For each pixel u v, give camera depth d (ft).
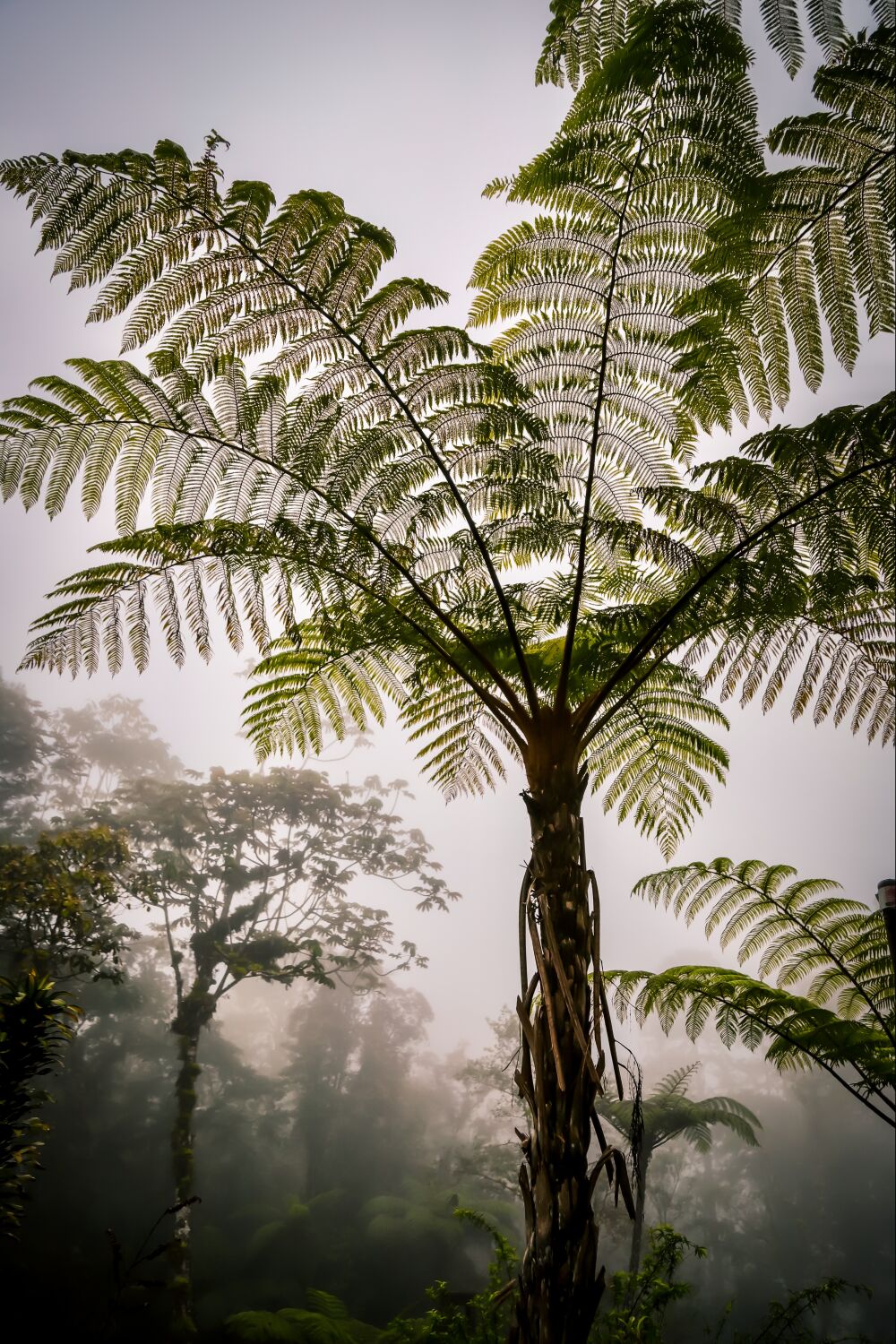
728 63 7.29
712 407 8.88
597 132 7.77
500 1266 13.33
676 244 8.35
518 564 10.53
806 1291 15.47
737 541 8.82
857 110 7.16
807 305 8.55
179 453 9.31
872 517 8.41
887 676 11.05
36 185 7.79
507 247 8.56
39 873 47.09
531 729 8.51
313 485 9.30
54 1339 42.86
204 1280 53.72
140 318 8.39
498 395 8.86
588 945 7.56
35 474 9.02
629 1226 61.36
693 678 11.62
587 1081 6.98
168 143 7.65
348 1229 62.18
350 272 8.47
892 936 13.37
